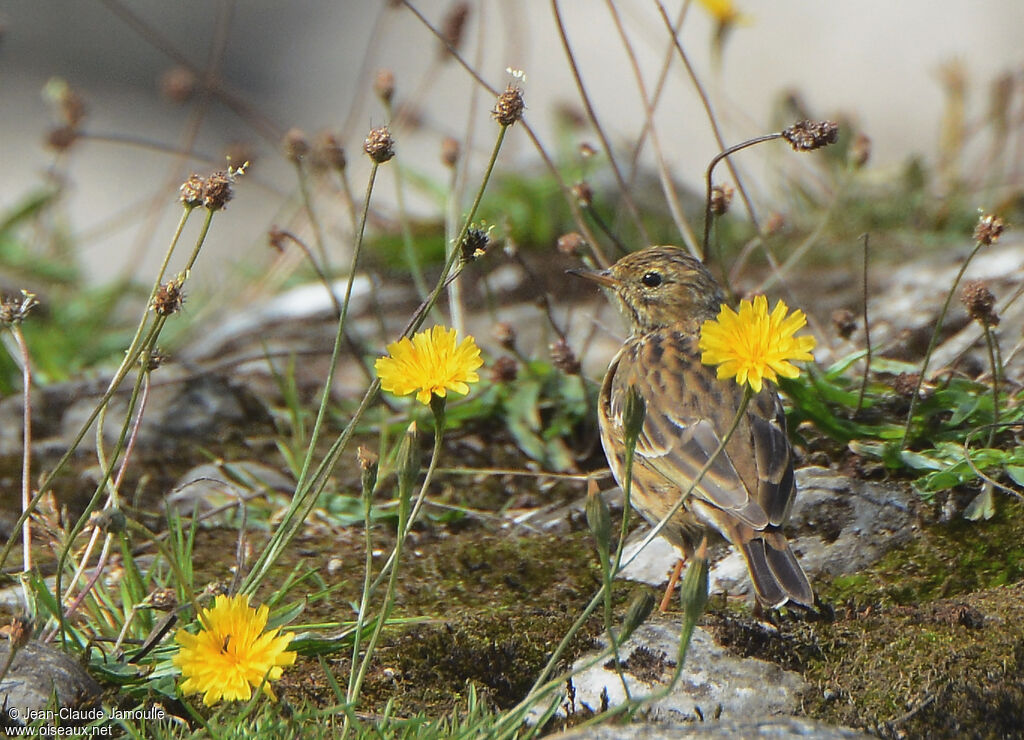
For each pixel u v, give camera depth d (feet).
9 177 76.07
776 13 76.69
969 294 31.68
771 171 59.88
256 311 54.90
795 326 23.35
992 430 32.73
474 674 27.91
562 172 56.13
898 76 73.61
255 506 36.19
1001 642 26.73
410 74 81.15
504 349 42.04
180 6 88.07
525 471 37.70
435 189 58.54
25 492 29.17
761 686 26.11
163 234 72.54
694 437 30.27
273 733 23.72
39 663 24.64
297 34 85.76
